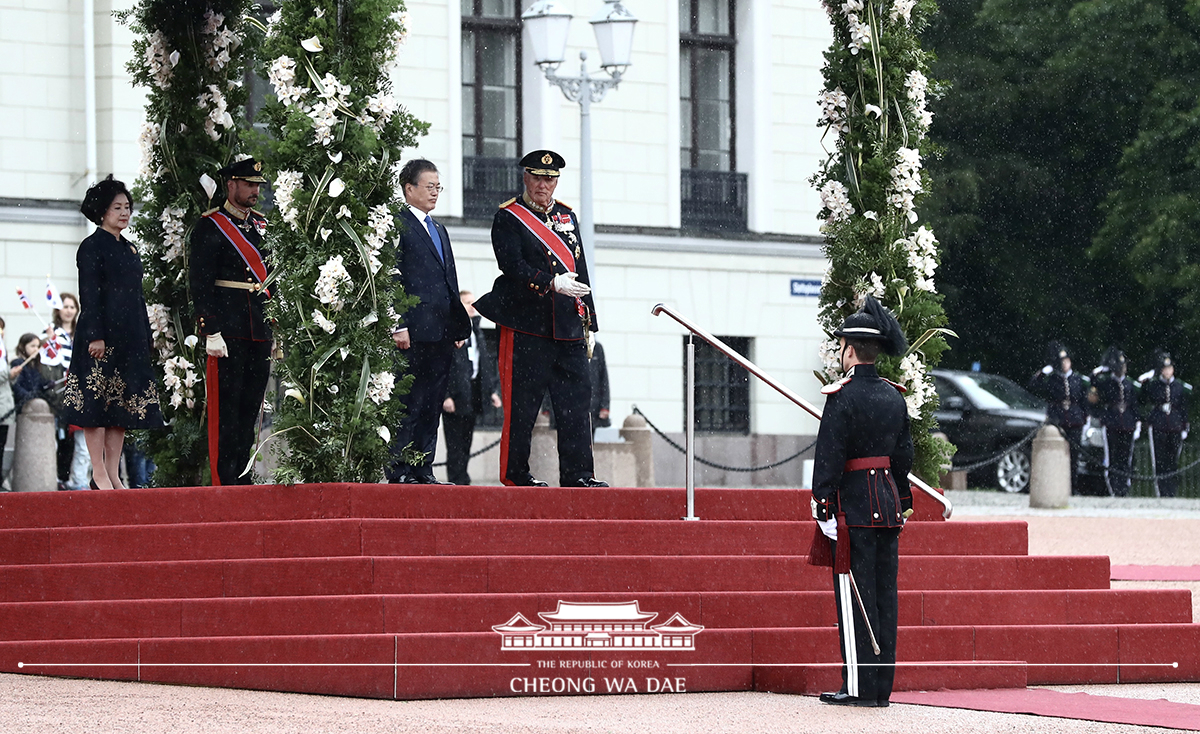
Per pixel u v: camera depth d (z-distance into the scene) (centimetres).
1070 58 5441
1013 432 4088
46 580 1505
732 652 1470
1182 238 5209
